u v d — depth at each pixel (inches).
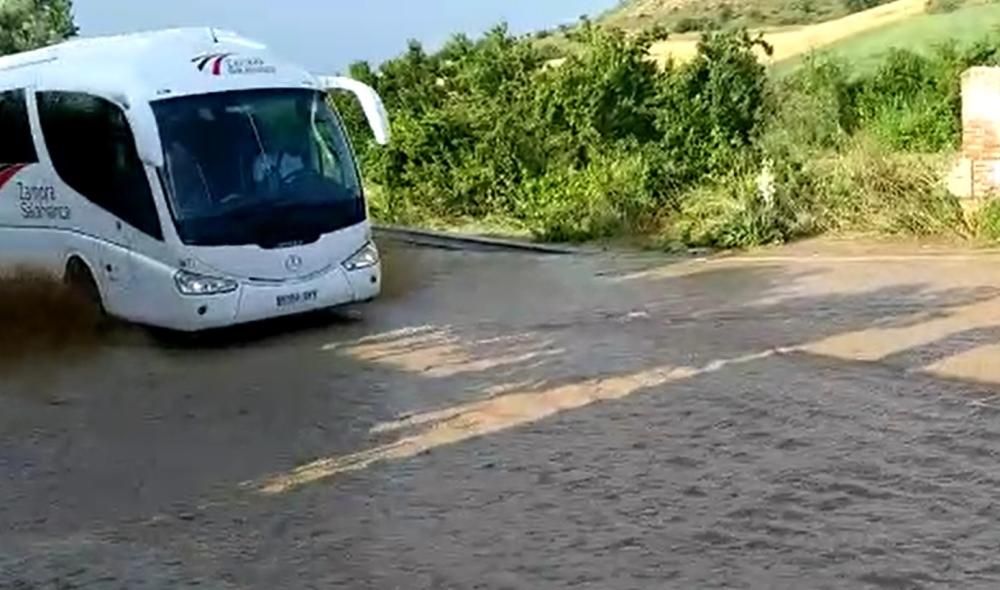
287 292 589.3
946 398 451.2
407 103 1089.4
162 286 582.6
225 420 470.0
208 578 324.5
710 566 316.5
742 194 853.8
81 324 626.2
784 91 1024.2
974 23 1369.3
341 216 605.9
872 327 568.1
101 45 645.3
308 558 334.3
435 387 499.5
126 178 591.2
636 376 500.1
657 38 1050.7
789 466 386.9
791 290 666.8
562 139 998.4
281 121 600.7
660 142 964.6
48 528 366.0
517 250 864.3
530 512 358.9
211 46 618.5
